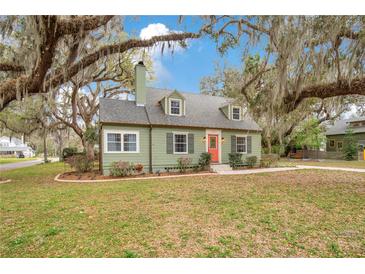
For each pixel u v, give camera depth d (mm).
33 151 56719
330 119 17859
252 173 10383
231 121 13406
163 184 7520
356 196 5480
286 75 6066
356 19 4980
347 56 5555
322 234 3207
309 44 5527
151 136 10906
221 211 4336
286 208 4508
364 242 2943
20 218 4047
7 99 7055
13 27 5391
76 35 5598
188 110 12805
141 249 2832
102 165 10062
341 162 17750
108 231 3396
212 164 12078
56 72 6465
